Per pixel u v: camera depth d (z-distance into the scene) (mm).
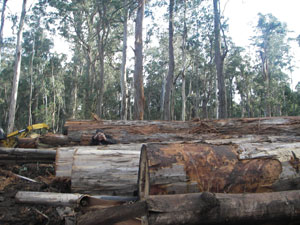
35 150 6695
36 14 34688
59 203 3576
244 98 51469
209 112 49219
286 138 5699
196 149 3273
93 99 33000
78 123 8086
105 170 4227
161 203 2572
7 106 44750
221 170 3129
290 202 2729
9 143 8438
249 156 3238
